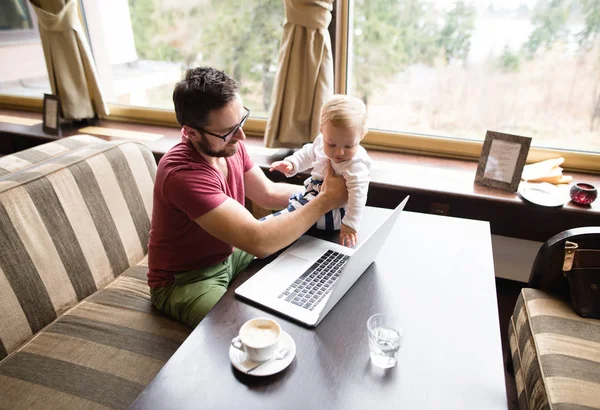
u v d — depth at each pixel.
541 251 1.38
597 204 1.66
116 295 1.43
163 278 1.37
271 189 1.54
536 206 1.65
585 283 1.29
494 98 1.92
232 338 0.92
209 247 1.34
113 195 1.54
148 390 0.80
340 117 1.16
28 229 1.28
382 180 1.84
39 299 1.29
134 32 2.33
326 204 1.24
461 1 1.78
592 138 1.87
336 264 1.16
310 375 0.83
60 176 1.39
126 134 2.34
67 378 1.12
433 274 1.12
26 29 2.53
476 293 1.05
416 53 1.93
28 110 2.74
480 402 0.78
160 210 1.29
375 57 2.00
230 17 2.12
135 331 1.27
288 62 1.84
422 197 1.82
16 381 1.11
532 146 1.96
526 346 1.27
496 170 1.77
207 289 1.32
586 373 1.10
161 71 2.38
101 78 2.53
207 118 1.14
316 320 0.95
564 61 1.77
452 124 2.03
